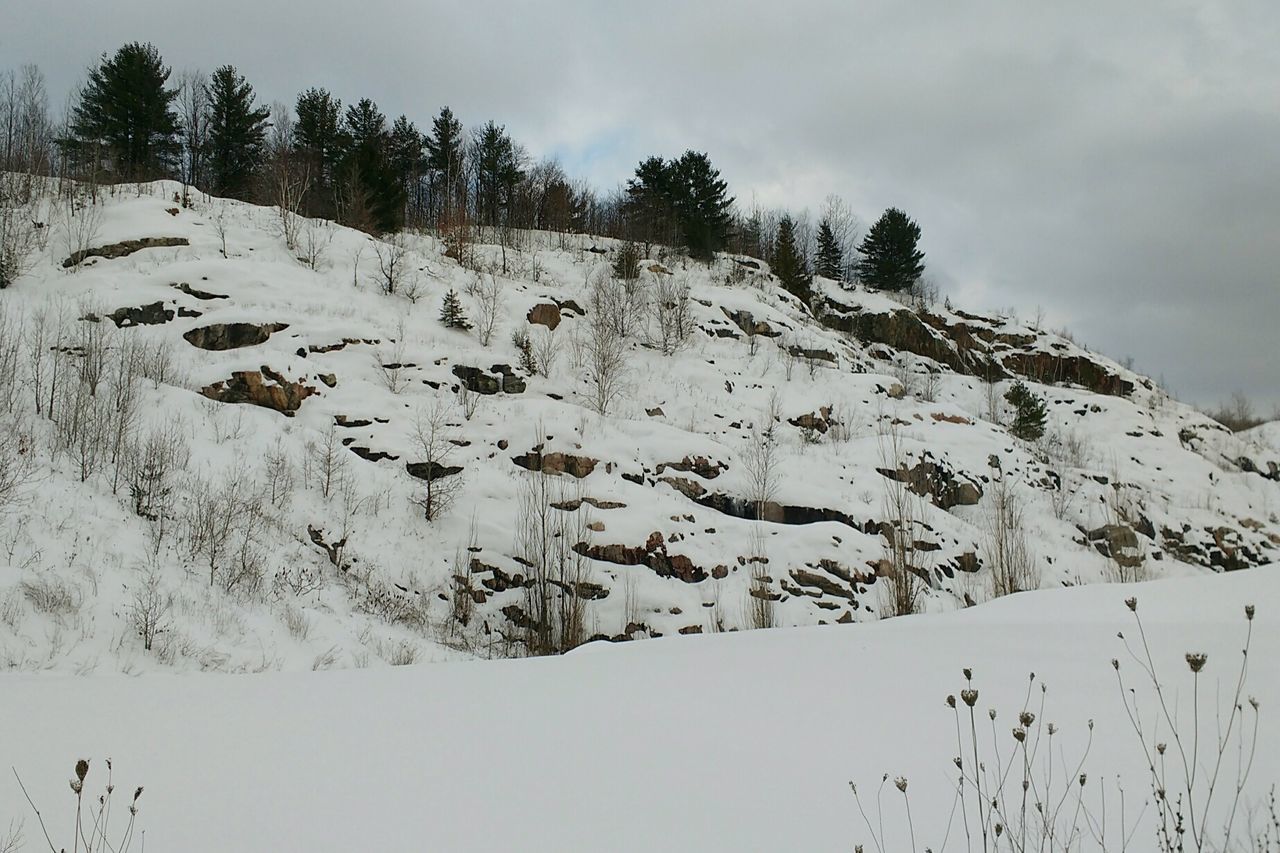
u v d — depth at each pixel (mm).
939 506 39312
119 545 19812
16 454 21250
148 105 58406
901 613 28312
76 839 4172
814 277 79625
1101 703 6551
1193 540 45219
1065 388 67812
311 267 44250
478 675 8562
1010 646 8828
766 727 6324
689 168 77500
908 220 87125
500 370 38969
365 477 28328
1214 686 6836
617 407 41062
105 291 34812
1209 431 64062
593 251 69375
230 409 28828
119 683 8094
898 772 5289
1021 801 4727
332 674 8766
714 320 54844
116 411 25000
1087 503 43625
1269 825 4152
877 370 62562
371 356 35875
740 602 27750
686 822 4594
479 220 71438
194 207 48812
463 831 4500
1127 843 4133
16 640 15180
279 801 4914
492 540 27453
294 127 68000
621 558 28016
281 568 22250
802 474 36312
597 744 5988
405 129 75750
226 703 7242
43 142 53125
